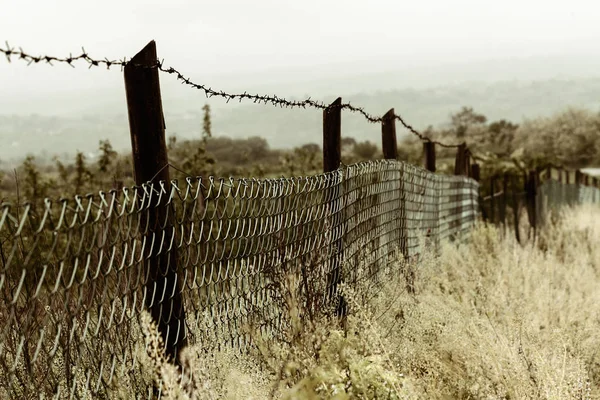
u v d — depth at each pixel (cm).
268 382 315
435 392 365
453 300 530
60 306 267
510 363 380
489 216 1218
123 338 274
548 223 1349
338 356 324
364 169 524
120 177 443
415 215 693
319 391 279
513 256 754
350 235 488
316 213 430
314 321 370
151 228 282
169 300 288
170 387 261
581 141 6556
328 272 441
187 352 279
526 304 534
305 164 2034
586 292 634
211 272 309
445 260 721
